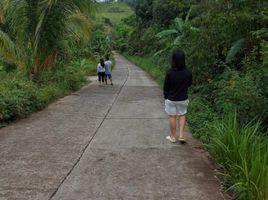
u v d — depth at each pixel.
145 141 7.32
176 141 7.34
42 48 14.59
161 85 19.36
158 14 38.97
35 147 6.82
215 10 12.27
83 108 11.33
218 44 12.43
